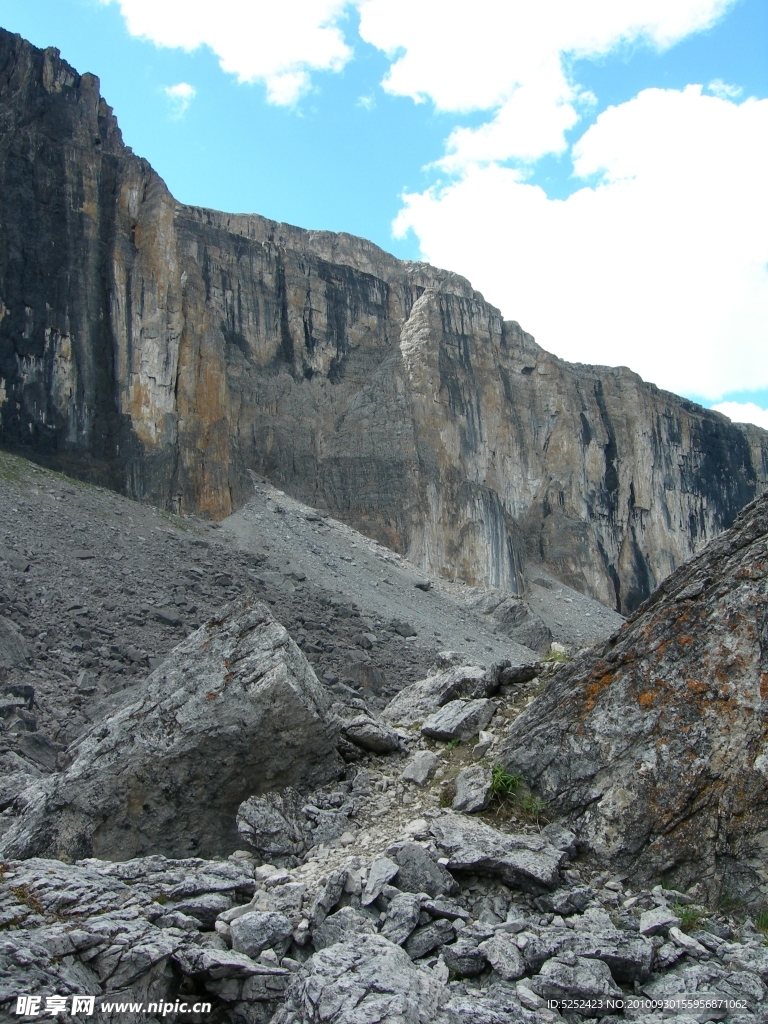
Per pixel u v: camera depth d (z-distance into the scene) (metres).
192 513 57.91
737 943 7.34
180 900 7.89
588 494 93.44
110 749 10.11
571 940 7.13
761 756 8.20
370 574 59.12
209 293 76.19
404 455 75.81
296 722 10.18
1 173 55.62
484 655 48.28
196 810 10.01
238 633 10.76
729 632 8.74
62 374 55.16
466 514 77.75
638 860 8.34
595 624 76.38
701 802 8.32
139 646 30.09
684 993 6.68
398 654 40.47
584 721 9.16
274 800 9.80
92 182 59.38
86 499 49.59
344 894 7.99
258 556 51.31
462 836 8.52
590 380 101.75
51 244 56.66
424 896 7.71
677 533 100.88
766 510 9.22
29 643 26.97
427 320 82.75
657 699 8.86
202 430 60.97
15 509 42.97
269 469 74.00
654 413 104.00
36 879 7.70
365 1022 5.96
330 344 81.69
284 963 7.23
